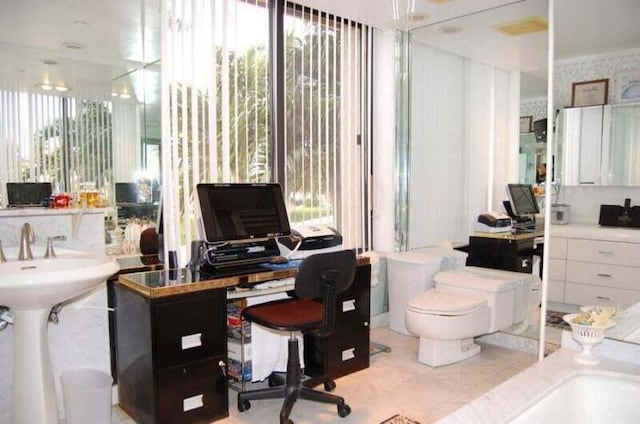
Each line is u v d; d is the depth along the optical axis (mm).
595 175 2400
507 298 3264
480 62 3498
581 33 2422
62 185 2461
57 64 2432
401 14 3422
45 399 2000
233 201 2666
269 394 2453
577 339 2105
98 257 2174
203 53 2766
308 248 2891
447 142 3723
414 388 2756
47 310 1963
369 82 3857
